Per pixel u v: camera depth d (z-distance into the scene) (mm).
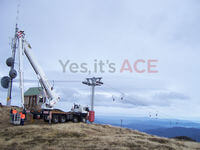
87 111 32562
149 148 16016
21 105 24766
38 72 26703
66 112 30109
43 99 27391
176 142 21359
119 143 16500
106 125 29859
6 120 26297
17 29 30297
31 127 21406
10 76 28188
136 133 26453
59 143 15898
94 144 15734
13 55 29625
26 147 14891
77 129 22266
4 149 14469
